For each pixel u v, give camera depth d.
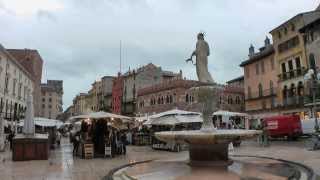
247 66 57.25
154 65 75.25
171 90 59.09
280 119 36.12
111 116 19.94
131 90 75.19
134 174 9.80
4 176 11.62
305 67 42.19
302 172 9.54
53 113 150.62
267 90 51.19
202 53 11.84
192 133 10.27
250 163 11.45
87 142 19.73
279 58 48.12
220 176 8.90
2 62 48.94
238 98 62.88
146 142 31.62
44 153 17.91
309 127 35.00
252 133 10.55
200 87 11.50
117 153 20.70
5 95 50.78
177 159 15.12
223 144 10.59
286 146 26.03
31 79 72.31
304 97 40.56
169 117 24.09
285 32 46.91
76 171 12.92
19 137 17.92
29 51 75.69
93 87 111.12
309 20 43.12
